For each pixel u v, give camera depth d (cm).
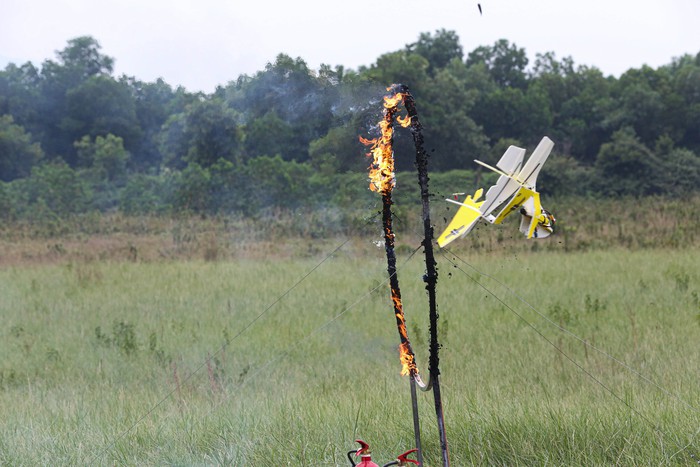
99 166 10619
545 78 13150
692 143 12188
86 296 3988
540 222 1194
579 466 1502
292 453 1612
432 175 9062
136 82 13012
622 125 11738
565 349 2588
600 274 4212
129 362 2670
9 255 5984
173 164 9438
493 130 11894
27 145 11331
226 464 1588
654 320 2997
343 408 1881
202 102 7656
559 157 10425
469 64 15150
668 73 13725
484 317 3186
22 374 2588
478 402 1886
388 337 2903
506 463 1570
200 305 3694
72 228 7625
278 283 4194
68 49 13362
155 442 1720
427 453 1605
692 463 1506
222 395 2105
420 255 4697
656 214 7769
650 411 1750
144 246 6334
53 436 1791
